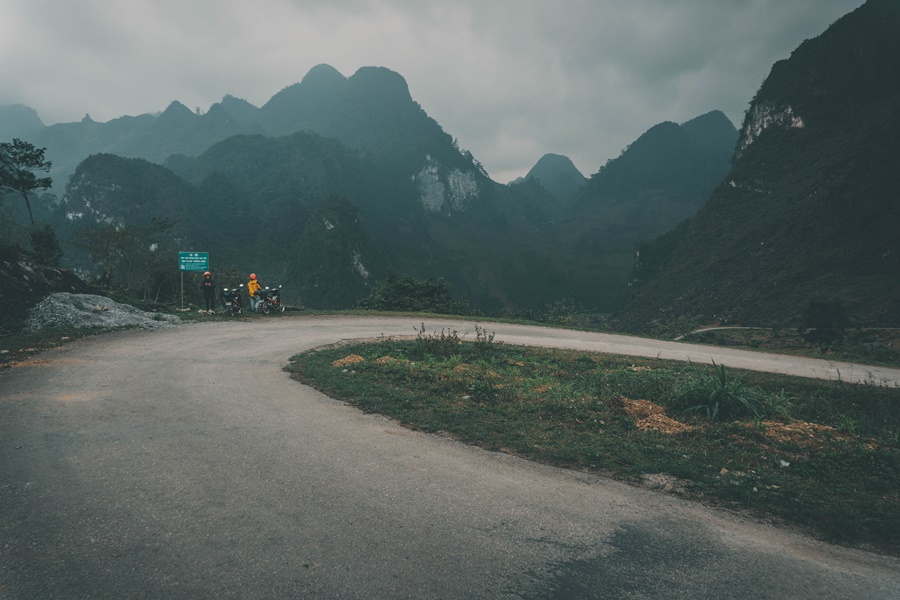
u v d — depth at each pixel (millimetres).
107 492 4008
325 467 4660
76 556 3062
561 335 18922
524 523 3674
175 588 2750
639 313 140500
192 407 6762
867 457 5289
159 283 27422
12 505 3744
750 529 3730
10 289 14609
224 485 4199
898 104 139250
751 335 70438
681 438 5953
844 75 170625
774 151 168250
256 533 3396
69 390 7578
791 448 5613
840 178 123188
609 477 4695
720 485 4500
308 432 5723
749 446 5660
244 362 10414
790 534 3672
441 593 2762
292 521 3582
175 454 4926
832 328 55438
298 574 2912
